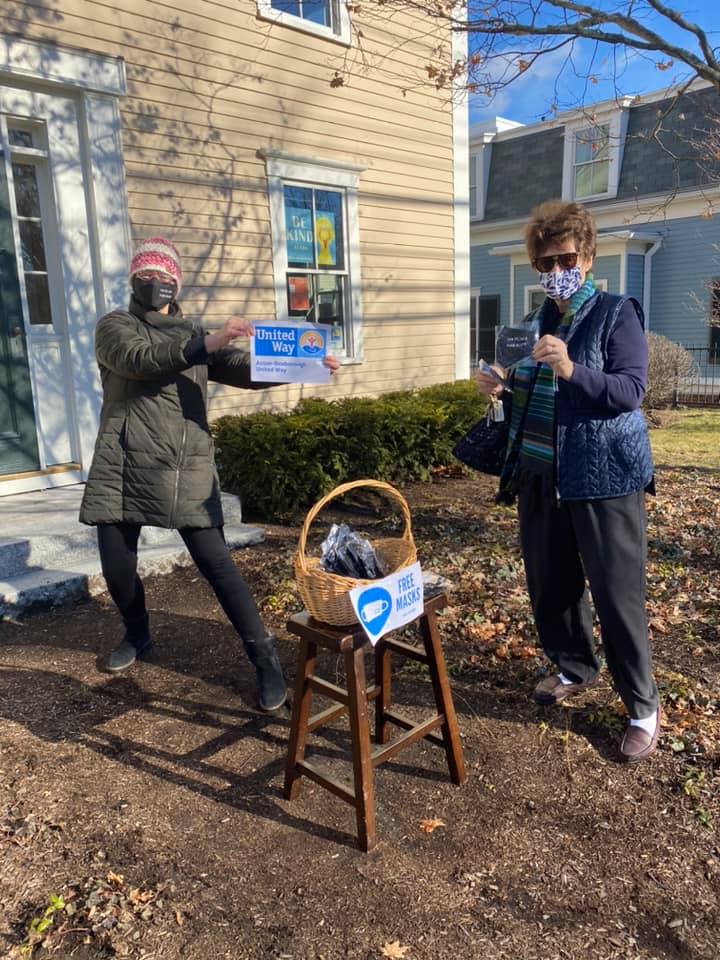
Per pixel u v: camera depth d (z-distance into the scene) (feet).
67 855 7.84
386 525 20.66
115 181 19.88
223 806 8.70
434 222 30.66
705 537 18.95
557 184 60.75
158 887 7.42
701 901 7.28
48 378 19.27
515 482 9.98
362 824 7.89
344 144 26.53
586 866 7.73
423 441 26.21
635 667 9.14
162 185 21.20
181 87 21.38
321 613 7.83
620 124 55.77
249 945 6.78
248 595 10.52
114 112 19.71
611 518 8.79
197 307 22.58
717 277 52.95
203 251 22.50
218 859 7.82
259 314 24.38
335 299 27.37
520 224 62.80
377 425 23.89
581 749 9.76
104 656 12.42
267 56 23.62
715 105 50.34
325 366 9.34
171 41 20.98
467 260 32.37
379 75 27.45
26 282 18.99
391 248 29.01
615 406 8.24
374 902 7.26
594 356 8.55
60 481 19.43
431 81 29.32
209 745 9.96
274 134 24.16
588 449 8.64
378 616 7.62
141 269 10.24
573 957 6.64
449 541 19.01
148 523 10.42
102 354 10.04
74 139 19.17
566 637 10.34
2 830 8.15
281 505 21.11
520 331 8.55
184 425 10.40
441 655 8.86
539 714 10.60
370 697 9.43
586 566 9.05
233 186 23.11
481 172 65.51
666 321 56.24
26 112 18.17
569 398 8.73
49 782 9.04
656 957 6.65
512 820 8.44
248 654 10.61
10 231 18.07
